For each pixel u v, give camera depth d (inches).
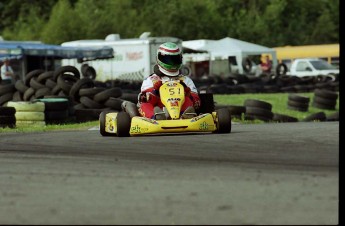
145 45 5536.4
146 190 877.8
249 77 5703.7
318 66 6195.9
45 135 1834.4
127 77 5669.3
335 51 7116.1
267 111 2748.5
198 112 1686.8
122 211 763.4
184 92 1644.9
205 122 1583.4
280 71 6565.0
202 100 1686.8
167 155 1234.6
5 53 4662.9
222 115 1644.9
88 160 1190.9
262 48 6638.8
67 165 1131.3
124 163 1136.8
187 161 1146.0
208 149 1314.0
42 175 1024.2
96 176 999.0
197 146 1366.9
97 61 5831.7
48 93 2780.5
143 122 1585.9
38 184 943.0
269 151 1270.9
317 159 1146.0
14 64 5039.4
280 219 716.7
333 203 782.5
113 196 844.6
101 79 5812.0
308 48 7298.2
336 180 920.9
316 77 5826.8
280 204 783.7
